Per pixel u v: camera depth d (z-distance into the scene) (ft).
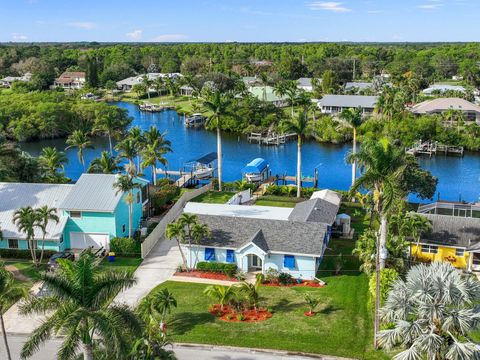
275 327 144.87
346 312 153.89
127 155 279.28
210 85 648.38
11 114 499.10
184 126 544.21
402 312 95.04
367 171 161.17
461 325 90.27
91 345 96.78
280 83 610.65
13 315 155.33
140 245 208.54
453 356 88.63
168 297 140.56
